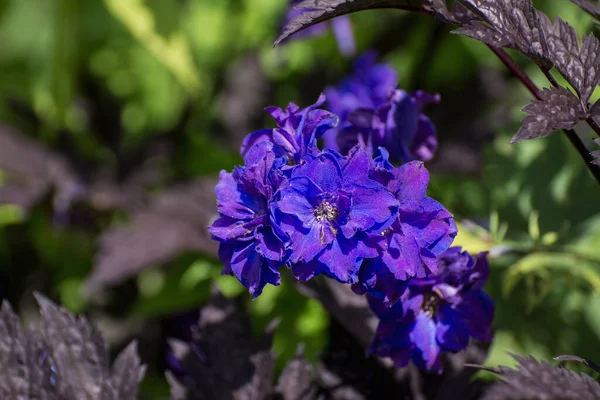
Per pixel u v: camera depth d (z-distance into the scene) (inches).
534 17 28.3
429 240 28.3
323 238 27.9
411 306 29.3
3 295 46.2
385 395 32.5
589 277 34.2
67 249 46.8
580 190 37.3
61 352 31.4
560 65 28.3
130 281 45.1
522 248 34.1
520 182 38.1
